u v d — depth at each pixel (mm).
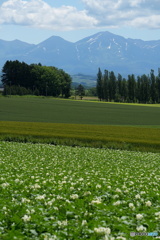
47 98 193875
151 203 13039
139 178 20422
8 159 27688
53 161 27859
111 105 154625
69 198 13141
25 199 12211
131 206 11852
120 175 21562
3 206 11367
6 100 149250
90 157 32250
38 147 38781
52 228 8969
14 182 16688
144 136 49562
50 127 57688
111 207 11742
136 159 32719
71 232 8664
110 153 36969
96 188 15719
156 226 9641
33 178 18469
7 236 8039
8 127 54219
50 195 13539
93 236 8250
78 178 19375
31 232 8547
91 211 11078
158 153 40469
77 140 45281
